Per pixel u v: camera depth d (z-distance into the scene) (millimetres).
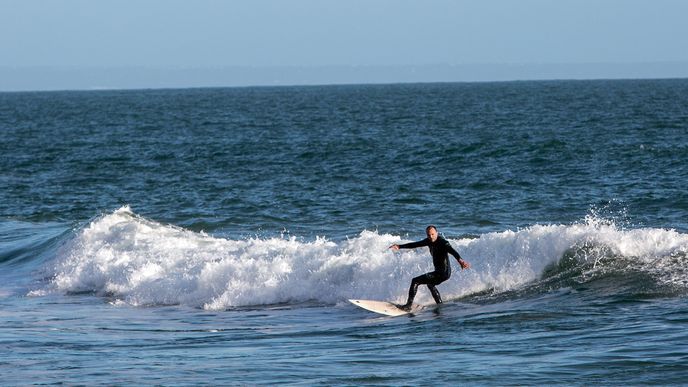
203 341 57844
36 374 49125
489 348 50156
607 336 50406
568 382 42750
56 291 82562
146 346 56656
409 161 179375
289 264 74750
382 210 119250
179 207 130250
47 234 109562
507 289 65125
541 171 154625
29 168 189625
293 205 126688
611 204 117312
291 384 44938
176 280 76875
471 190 135250
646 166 154375
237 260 77250
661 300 57094
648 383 41844
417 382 44156
